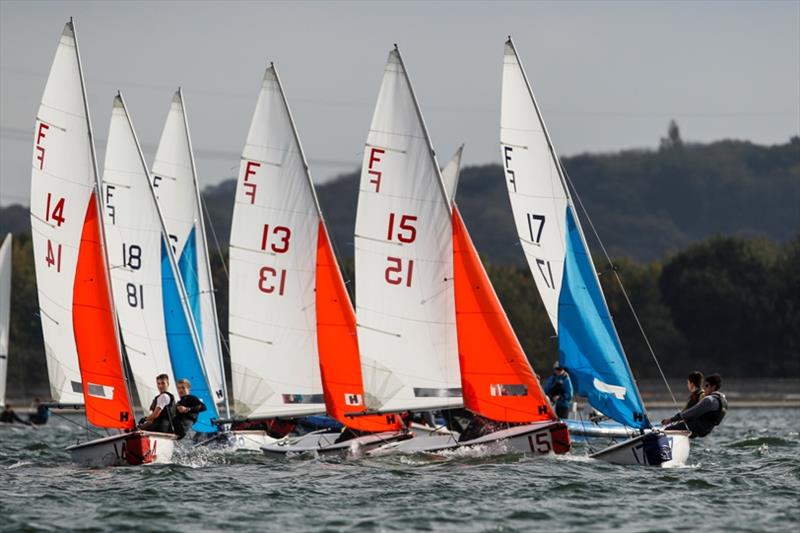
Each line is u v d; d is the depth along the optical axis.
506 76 111.38
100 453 109.94
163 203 145.50
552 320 110.38
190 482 97.06
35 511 83.06
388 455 113.00
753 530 75.81
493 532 75.75
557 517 80.31
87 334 112.12
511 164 111.50
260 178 124.62
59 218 119.38
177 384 112.75
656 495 88.75
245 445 131.50
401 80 112.81
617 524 77.94
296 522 79.19
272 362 124.62
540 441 108.31
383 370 113.44
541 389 108.56
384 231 113.25
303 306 124.00
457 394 112.06
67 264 119.38
